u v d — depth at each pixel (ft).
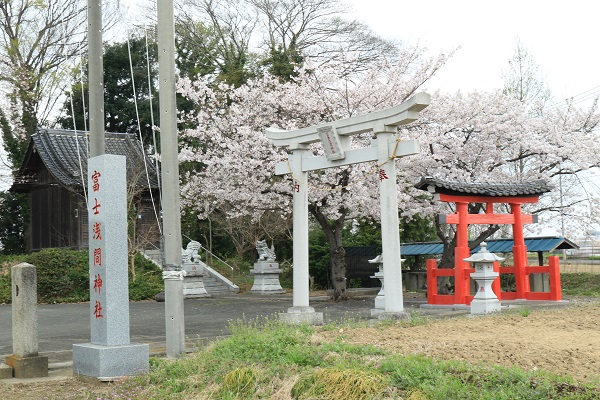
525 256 70.23
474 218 65.62
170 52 38.32
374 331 40.88
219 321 57.62
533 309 57.82
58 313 69.56
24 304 33.35
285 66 117.08
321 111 75.87
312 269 102.42
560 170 81.82
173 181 37.93
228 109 84.38
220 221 106.01
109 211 32.91
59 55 125.39
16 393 29.73
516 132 76.84
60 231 107.04
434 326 43.65
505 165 83.61
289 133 54.49
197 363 31.73
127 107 127.24
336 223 78.07
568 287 87.25
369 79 76.69
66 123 128.16
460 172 77.87
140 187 102.68
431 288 65.87
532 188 68.69
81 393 29.45
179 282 37.68
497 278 61.00
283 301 79.46
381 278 60.29
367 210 77.82
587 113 84.23
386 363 26.45
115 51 129.18
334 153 51.85
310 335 37.40
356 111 75.25
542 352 30.40
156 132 126.62
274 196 75.20
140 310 71.31
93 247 33.50
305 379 26.03
